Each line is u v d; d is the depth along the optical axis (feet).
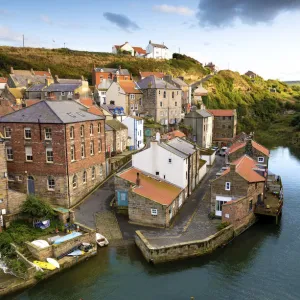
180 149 161.27
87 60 447.83
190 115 281.13
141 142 243.40
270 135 417.08
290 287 95.50
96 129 161.27
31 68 362.74
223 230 116.98
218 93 464.65
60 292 91.40
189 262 107.45
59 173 137.39
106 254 109.09
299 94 626.64
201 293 92.17
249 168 146.51
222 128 326.24
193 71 497.46
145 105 290.56
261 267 105.50
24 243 105.60
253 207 136.36
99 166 166.81
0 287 88.12
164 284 95.91
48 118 136.36
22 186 144.97
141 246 109.70
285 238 124.67
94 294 90.79
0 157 113.19
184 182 150.51
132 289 93.20
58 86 266.36
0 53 398.42
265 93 551.59
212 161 232.73
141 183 137.08
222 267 105.29
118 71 360.69
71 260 101.91
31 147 140.15
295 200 167.43
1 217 113.60
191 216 134.62
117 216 132.57
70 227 118.32
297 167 242.58
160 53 532.73
